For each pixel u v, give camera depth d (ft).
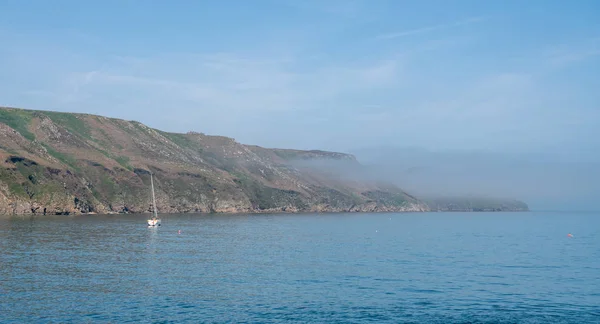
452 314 126.93
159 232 342.85
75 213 542.98
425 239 349.82
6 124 646.33
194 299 135.13
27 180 523.70
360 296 143.02
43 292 138.31
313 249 258.37
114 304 128.06
